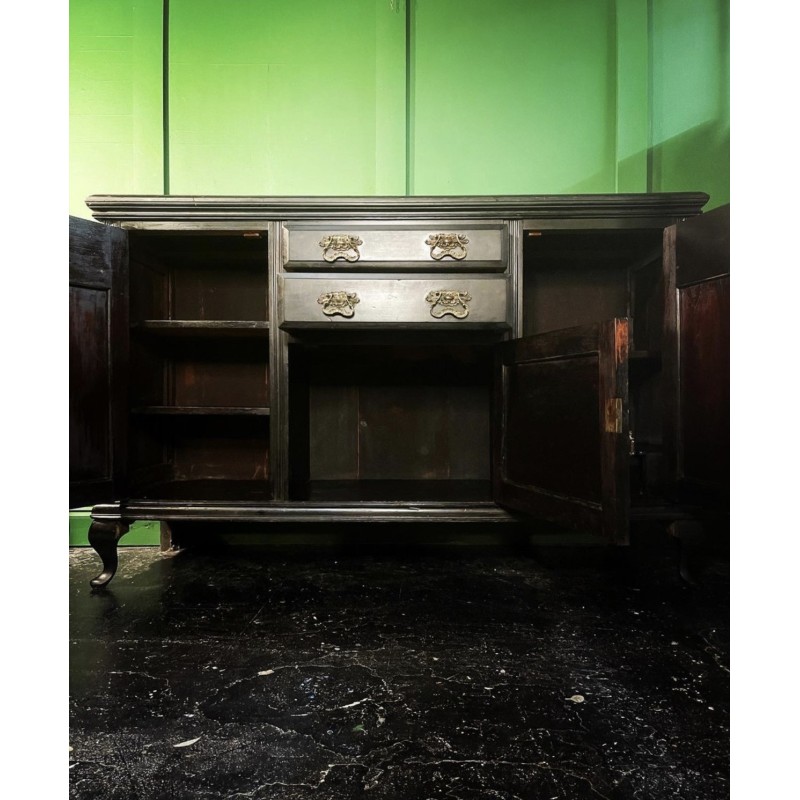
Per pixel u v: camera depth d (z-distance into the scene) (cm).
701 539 133
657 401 164
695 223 124
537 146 182
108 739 76
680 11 169
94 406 136
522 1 181
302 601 130
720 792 65
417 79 181
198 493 155
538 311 184
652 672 95
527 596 133
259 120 181
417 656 101
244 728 79
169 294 181
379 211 141
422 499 147
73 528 180
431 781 68
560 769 70
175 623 117
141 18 178
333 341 146
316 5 180
